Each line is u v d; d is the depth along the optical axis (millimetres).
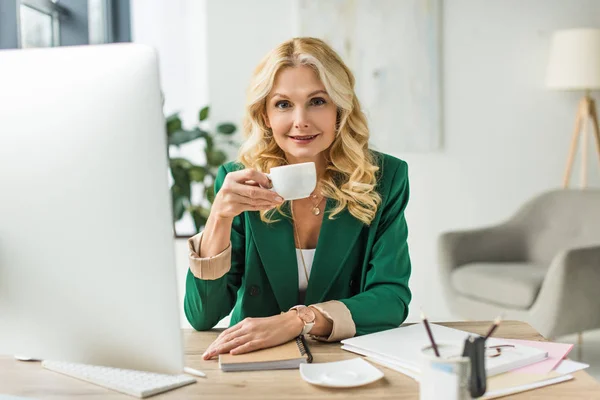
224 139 4914
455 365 956
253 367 1273
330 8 4766
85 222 1047
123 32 5094
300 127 1588
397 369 1246
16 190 1063
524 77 4867
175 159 4828
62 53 1037
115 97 1016
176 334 1068
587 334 4223
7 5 3496
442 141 4879
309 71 1589
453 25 4820
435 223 4926
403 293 1629
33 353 1123
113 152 1025
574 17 4836
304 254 1725
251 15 4820
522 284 3453
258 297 1714
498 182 4926
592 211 3891
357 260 1726
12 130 1053
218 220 1473
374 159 1761
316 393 1143
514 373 1199
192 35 5289
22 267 1085
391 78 4801
